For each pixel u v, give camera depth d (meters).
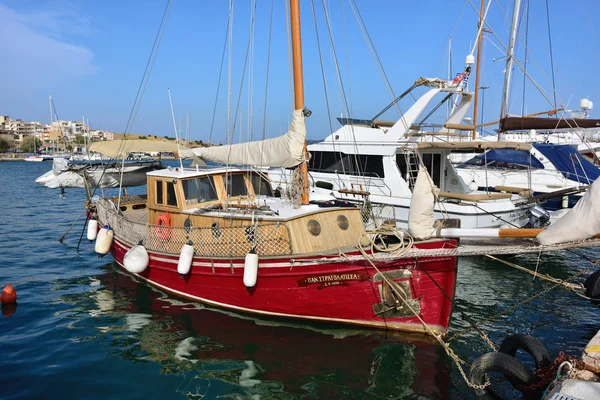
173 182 9.10
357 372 6.38
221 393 5.88
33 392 5.82
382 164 13.19
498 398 5.59
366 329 7.51
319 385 6.08
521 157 14.73
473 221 11.66
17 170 59.69
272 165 8.39
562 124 13.39
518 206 12.32
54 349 7.05
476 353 6.99
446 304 6.99
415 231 6.57
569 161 14.59
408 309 7.13
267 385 6.07
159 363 6.63
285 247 7.40
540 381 4.98
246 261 7.32
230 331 7.63
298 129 7.78
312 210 7.93
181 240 8.64
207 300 8.60
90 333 7.64
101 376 6.25
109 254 13.12
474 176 17.20
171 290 9.24
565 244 5.53
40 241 15.15
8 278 10.74
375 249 6.93
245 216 7.86
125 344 7.22
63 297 9.37
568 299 9.71
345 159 14.29
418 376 6.29
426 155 14.00
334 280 7.11
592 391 4.02
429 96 12.65
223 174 9.48
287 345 7.13
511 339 5.93
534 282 10.90
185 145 10.56
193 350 7.01
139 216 12.52
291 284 7.39
